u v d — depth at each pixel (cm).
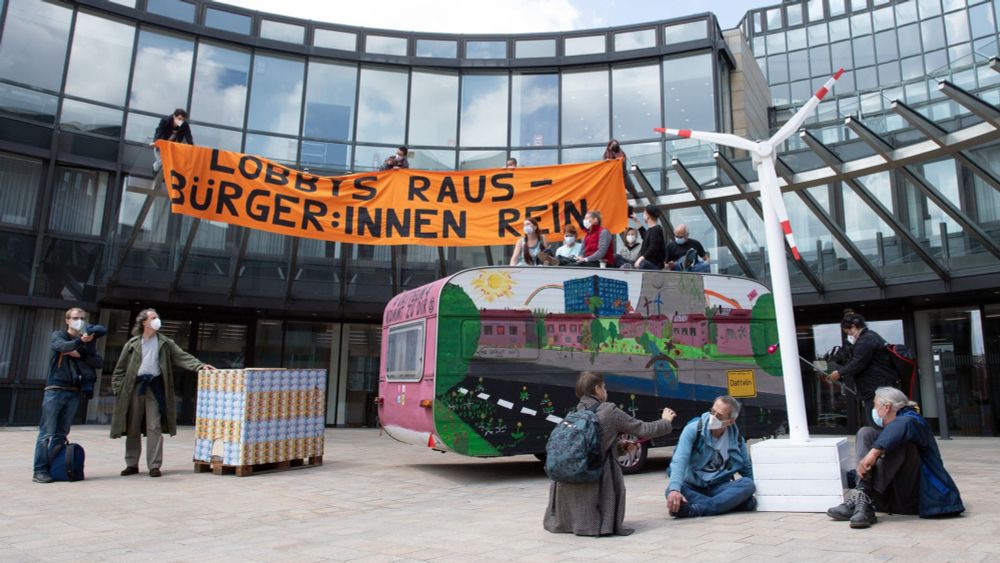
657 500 681
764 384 995
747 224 1605
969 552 413
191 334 1770
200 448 905
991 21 2517
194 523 568
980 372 1577
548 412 880
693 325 973
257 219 1234
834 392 1719
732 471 604
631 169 1395
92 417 1630
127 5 1711
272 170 1260
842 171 1271
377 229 1284
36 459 789
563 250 1150
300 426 960
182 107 1733
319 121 1816
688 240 1117
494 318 880
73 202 1641
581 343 911
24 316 1559
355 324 1925
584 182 1300
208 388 913
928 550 422
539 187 1304
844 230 1606
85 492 722
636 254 1202
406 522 575
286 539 504
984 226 1448
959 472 835
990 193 1453
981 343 1581
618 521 503
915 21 2755
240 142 1756
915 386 1619
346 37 1869
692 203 1415
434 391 840
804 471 588
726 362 980
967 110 1190
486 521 576
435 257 1802
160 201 1656
